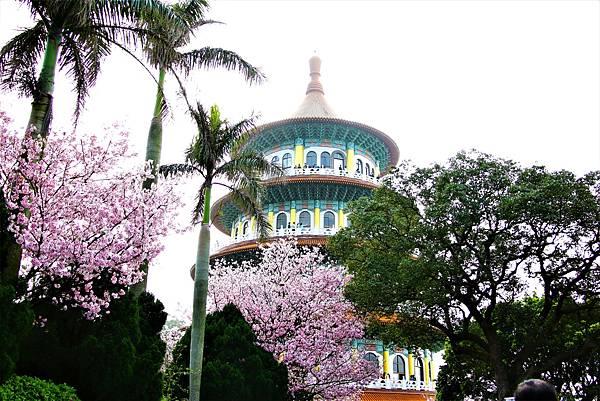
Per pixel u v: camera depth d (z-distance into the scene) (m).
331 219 55.69
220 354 24.61
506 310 34.09
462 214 28.09
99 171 20.22
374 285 29.89
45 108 18.66
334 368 33.94
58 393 15.44
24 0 18.86
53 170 19.00
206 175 26.39
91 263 18.39
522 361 30.11
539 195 27.05
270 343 32.75
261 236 27.09
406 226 32.25
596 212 28.33
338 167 59.28
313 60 68.19
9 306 14.87
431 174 32.38
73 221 19.30
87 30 20.06
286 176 54.88
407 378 50.31
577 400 40.22
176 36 20.34
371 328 36.16
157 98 26.08
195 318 23.86
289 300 34.28
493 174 29.34
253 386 23.97
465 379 42.03
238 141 27.20
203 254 25.11
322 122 59.03
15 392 14.34
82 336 18.50
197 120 24.53
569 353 29.95
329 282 35.66
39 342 17.50
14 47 20.33
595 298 31.47
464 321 32.88
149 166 23.78
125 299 19.61
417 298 30.72
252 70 25.27
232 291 36.16
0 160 18.34
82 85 21.02
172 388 23.83
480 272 29.89
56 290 18.67
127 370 17.67
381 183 34.31
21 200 18.11
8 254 17.06
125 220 19.97
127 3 19.66
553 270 31.50
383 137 61.75
